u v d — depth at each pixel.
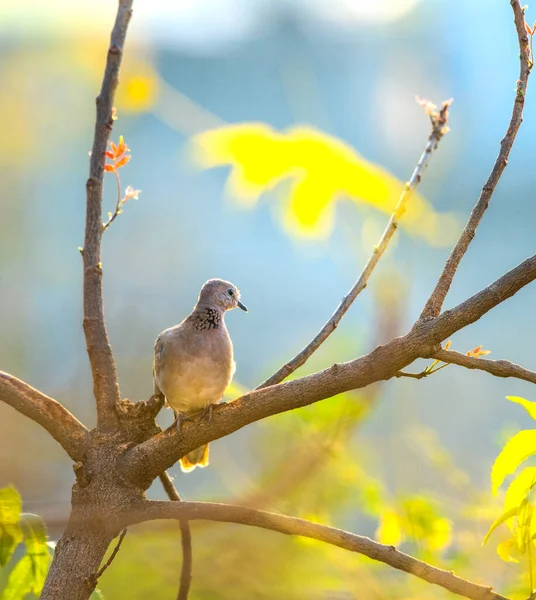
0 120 13.02
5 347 13.98
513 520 11.30
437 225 11.55
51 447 11.95
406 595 11.56
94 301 11.39
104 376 11.38
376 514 11.62
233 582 11.55
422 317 11.30
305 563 11.59
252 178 11.48
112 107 11.39
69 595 11.30
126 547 11.58
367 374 11.29
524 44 11.38
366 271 11.45
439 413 12.42
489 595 11.27
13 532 11.29
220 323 11.66
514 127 11.36
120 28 11.39
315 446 11.61
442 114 11.49
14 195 14.66
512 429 11.57
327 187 11.48
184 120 11.58
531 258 11.28
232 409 11.32
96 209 11.40
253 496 11.57
